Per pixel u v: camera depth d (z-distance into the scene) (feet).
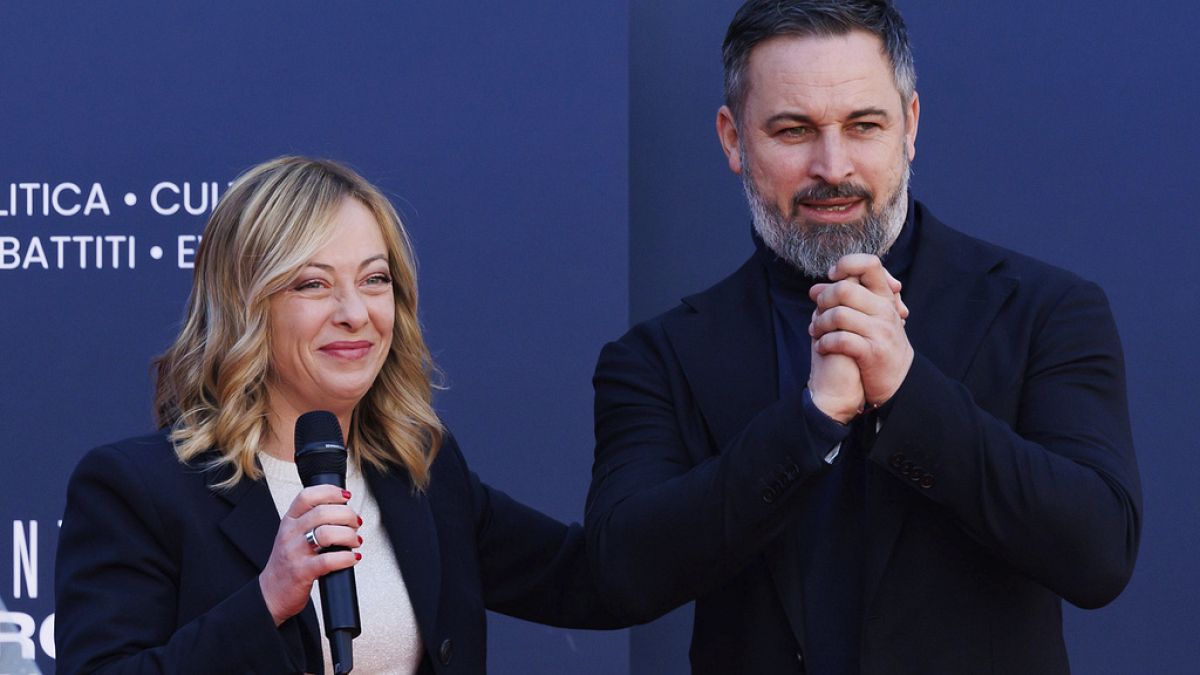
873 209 27.53
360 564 28.96
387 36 44.29
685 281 47.73
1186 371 45.42
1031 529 24.54
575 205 44.21
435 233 44.14
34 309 43.93
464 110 44.27
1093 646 45.44
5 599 43.24
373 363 28.71
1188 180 45.78
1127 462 26.17
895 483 26.43
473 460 43.93
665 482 26.81
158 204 44.04
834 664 26.16
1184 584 45.11
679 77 47.96
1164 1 46.06
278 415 29.04
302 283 27.94
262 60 44.19
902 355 24.73
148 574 26.91
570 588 31.63
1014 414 26.73
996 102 46.55
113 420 43.75
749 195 28.53
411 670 28.84
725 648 27.55
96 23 44.14
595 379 30.27
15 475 43.55
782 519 25.18
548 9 44.32
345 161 44.14
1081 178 46.19
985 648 26.07
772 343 28.55
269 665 24.23
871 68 27.07
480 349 44.09
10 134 44.06
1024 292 27.63
